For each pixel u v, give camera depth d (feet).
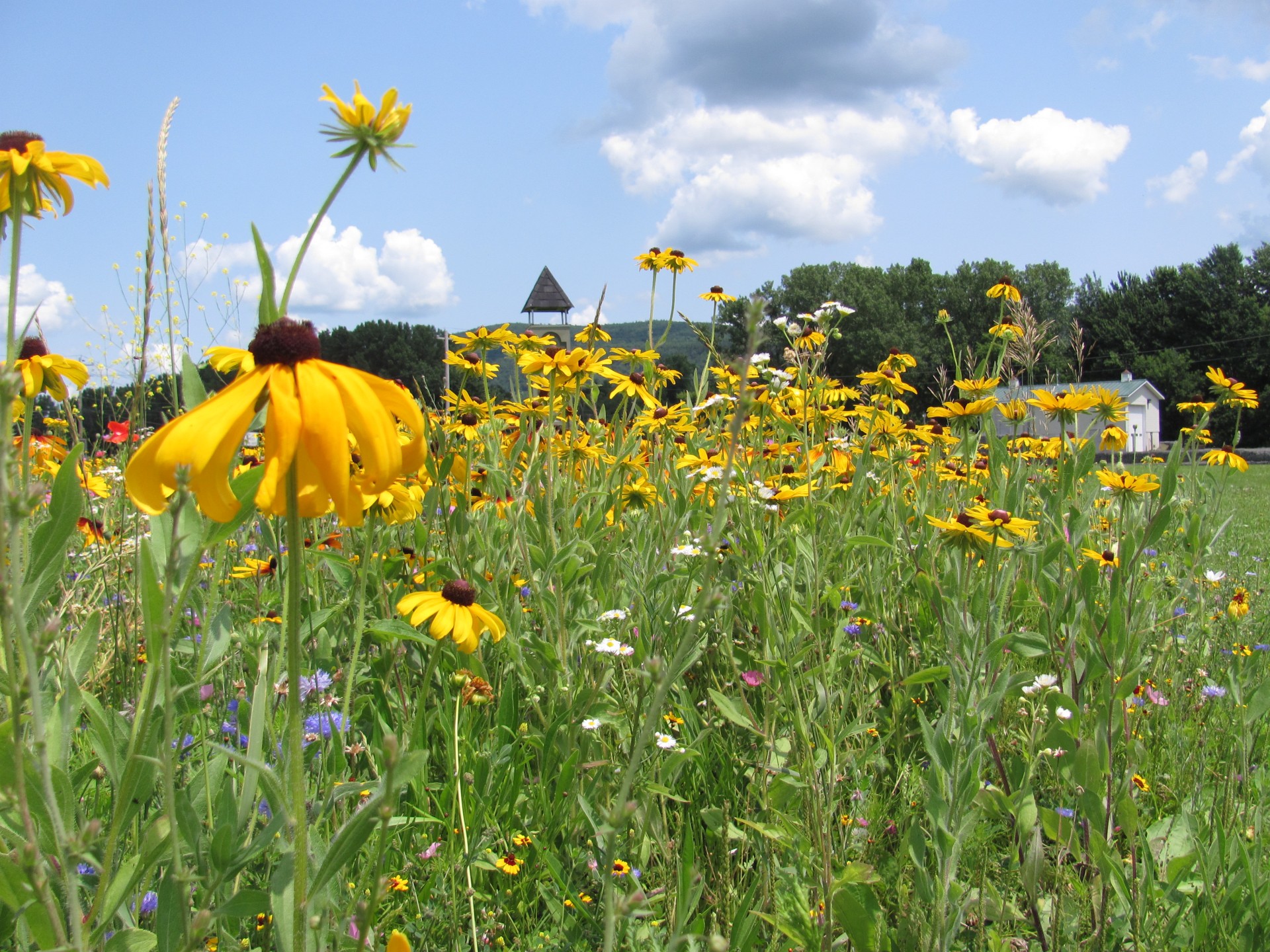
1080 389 11.27
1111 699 7.17
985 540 7.52
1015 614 9.79
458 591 6.67
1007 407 11.37
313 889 3.53
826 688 7.25
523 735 7.91
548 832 6.75
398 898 5.97
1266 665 10.47
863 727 6.82
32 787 3.91
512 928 6.06
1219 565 15.79
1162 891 6.20
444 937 5.73
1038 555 8.92
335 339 137.59
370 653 9.12
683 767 7.68
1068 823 6.55
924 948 5.45
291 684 3.40
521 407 11.65
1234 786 7.44
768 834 5.72
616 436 13.82
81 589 8.18
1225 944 5.59
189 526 4.22
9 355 3.34
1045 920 6.23
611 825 3.77
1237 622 10.83
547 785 7.36
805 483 10.85
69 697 4.32
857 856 6.52
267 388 3.39
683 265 16.66
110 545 8.61
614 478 12.91
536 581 8.88
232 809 4.84
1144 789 7.64
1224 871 6.11
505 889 6.36
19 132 4.49
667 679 3.87
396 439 3.51
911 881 6.41
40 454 9.71
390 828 6.11
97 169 4.77
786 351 10.36
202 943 4.71
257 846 4.08
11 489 3.28
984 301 170.30
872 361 157.99
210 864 4.25
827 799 6.28
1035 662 9.89
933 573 9.60
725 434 12.78
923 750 8.59
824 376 11.53
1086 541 10.34
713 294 17.60
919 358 158.61
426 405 12.42
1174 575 13.05
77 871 4.21
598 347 14.46
